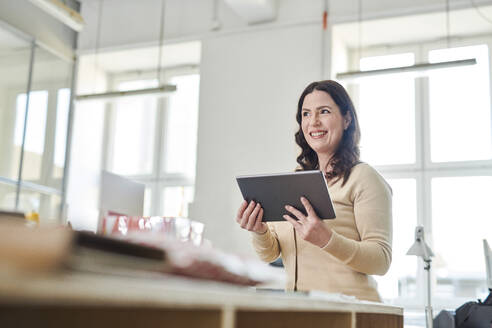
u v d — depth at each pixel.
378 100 6.84
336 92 1.98
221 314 0.61
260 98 6.80
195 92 7.79
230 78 6.99
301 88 6.64
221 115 6.95
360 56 6.99
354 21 6.53
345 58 6.96
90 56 7.68
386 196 1.86
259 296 0.71
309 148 2.07
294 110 6.63
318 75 6.58
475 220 6.20
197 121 7.04
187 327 0.63
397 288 6.21
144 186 2.59
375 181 1.86
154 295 0.50
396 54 6.91
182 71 7.90
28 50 6.78
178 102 7.84
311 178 1.62
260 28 6.93
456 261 6.17
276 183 1.69
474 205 6.24
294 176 1.65
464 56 6.65
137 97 6.37
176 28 7.35
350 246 1.68
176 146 7.71
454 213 6.28
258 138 6.73
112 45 7.56
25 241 0.42
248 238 6.49
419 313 5.92
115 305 0.46
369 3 6.51
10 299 0.37
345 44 6.96
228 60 7.03
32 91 6.79
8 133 6.39
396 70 5.60
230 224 6.63
